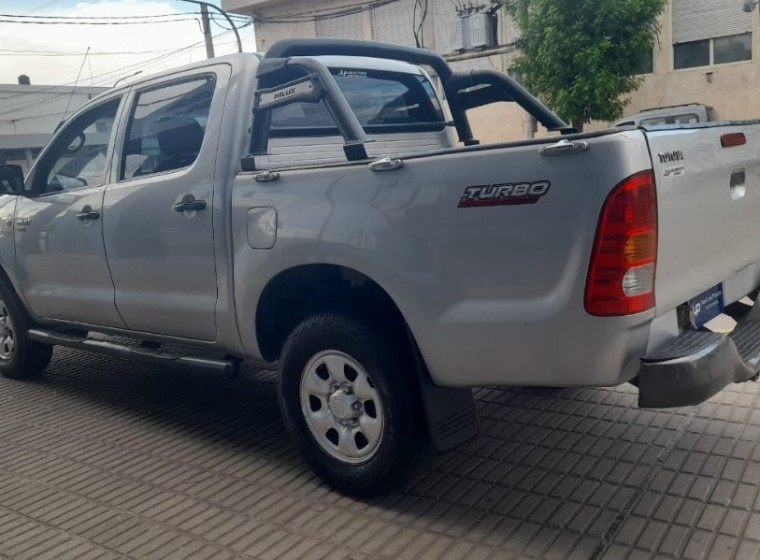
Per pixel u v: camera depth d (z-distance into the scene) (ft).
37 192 15.89
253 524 10.17
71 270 14.97
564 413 13.29
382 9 71.67
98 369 18.92
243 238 11.28
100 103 14.74
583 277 8.16
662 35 59.26
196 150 12.46
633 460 11.21
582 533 9.30
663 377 8.25
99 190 14.14
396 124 14.58
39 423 15.01
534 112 14.43
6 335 18.04
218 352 13.37
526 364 8.75
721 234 9.96
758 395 13.30
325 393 10.74
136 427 14.43
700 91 58.75
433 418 9.63
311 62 10.68
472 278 8.91
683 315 9.35
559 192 8.20
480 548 9.14
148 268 13.10
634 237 8.04
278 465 12.14
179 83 13.08
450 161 8.97
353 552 9.25
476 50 66.44
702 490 10.12
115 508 10.95
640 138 8.15
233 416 14.71
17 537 10.25
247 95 11.94
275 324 11.68
